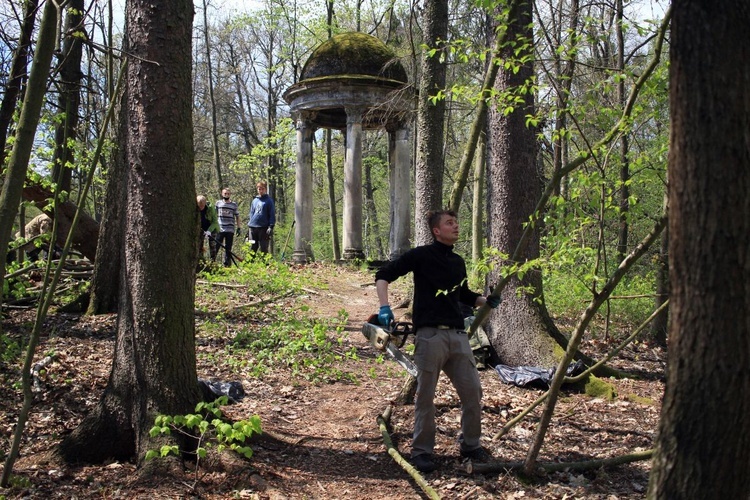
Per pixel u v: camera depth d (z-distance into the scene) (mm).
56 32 3639
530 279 7199
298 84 16359
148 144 4273
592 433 5352
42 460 4273
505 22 4457
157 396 4297
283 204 30922
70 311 8758
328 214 32344
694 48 2064
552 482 4289
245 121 32031
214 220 12328
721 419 2094
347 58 16234
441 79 8914
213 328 8312
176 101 4316
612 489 4215
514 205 7191
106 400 4422
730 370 2078
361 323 9602
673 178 2162
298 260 16734
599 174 4203
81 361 6590
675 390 2188
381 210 32938
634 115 4094
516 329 7180
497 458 4676
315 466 4523
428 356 4305
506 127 7172
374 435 5152
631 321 9930
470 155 5398
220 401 3959
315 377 6613
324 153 28328
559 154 4438
